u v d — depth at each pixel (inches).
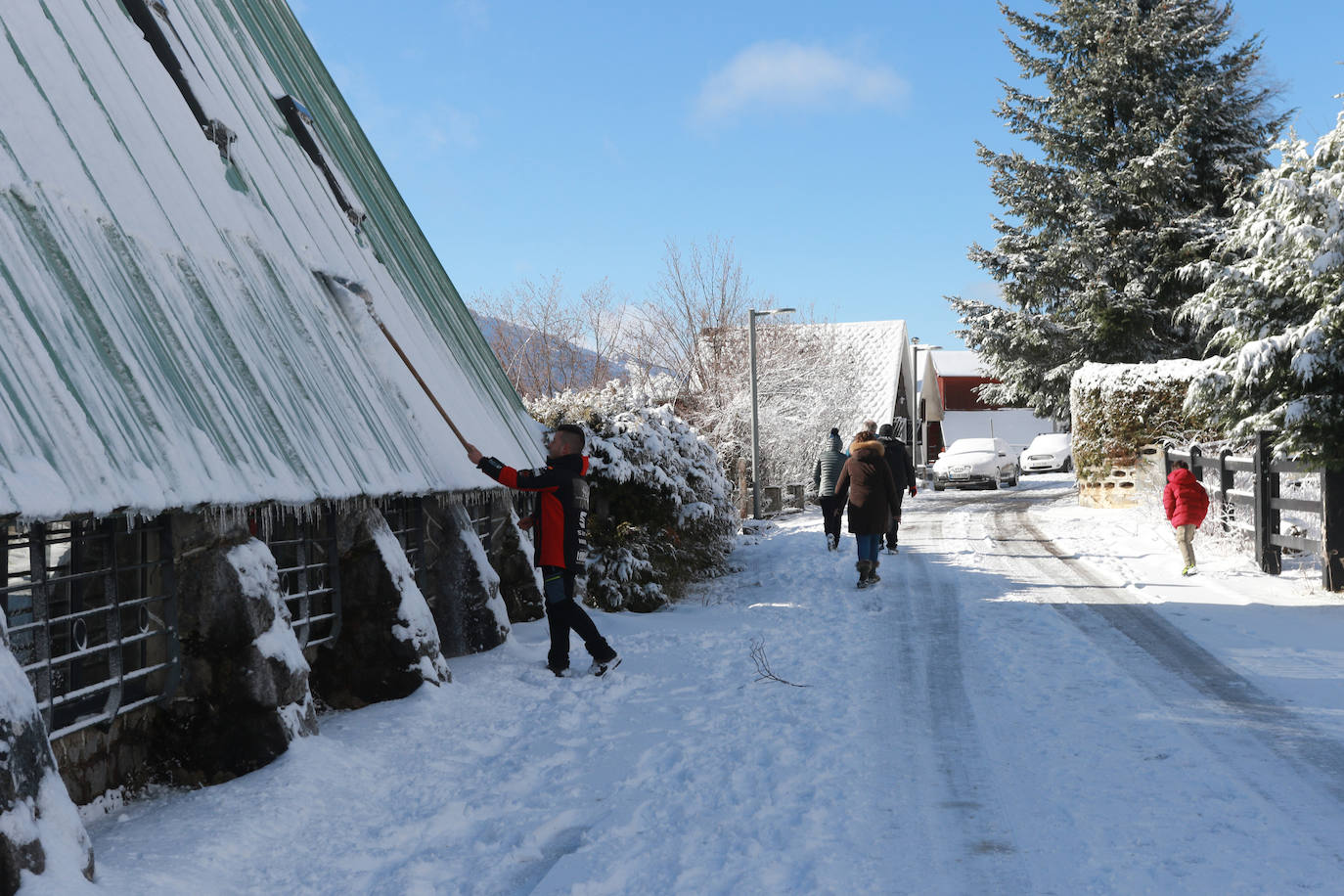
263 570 186.7
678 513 453.7
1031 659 285.3
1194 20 1181.1
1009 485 1208.2
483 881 142.9
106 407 146.9
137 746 178.2
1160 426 769.6
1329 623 315.9
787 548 604.4
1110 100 1187.9
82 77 194.2
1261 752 193.3
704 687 263.3
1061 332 1159.6
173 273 189.2
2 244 146.0
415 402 274.4
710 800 175.0
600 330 1396.4
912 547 583.2
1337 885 132.7
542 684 260.4
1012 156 1189.7
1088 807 166.7
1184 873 138.4
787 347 1318.9
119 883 129.5
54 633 164.6
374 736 208.1
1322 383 421.4
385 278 320.2
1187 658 277.3
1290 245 433.7
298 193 281.3
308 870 145.6
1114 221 1168.2
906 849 150.9
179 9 265.3
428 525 296.0
